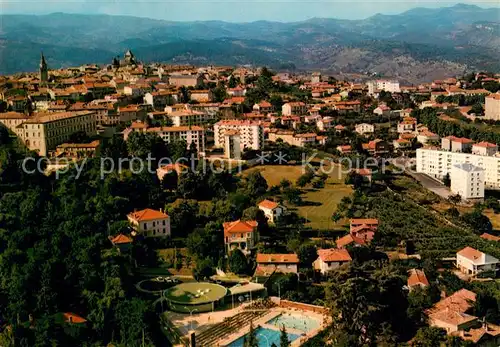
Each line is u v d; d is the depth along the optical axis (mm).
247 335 198750
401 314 199500
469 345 192625
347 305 170375
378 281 195125
